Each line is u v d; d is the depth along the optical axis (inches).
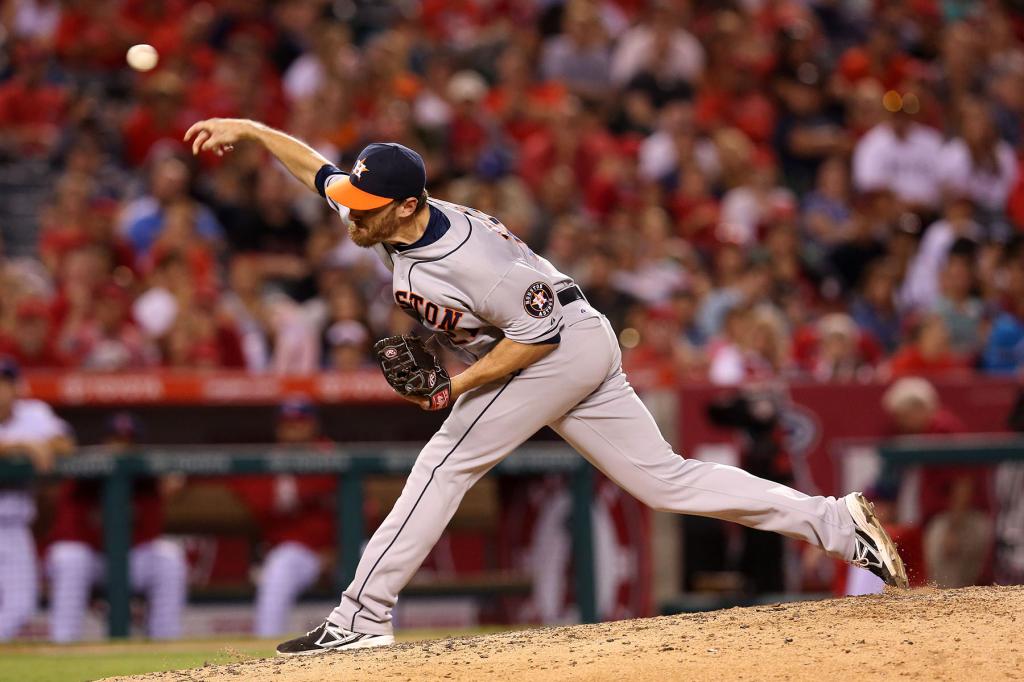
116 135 1756.9
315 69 1940.2
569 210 1788.9
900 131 1979.6
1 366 1135.0
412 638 1009.5
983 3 2576.3
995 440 1295.5
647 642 610.5
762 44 2199.8
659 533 1277.1
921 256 1798.7
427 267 626.5
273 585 1197.7
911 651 573.0
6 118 1792.6
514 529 1286.9
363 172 615.5
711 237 1835.6
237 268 1478.8
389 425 1339.8
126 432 1198.3
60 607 1130.0
